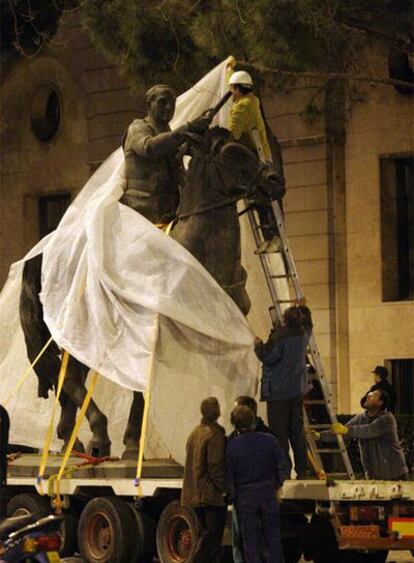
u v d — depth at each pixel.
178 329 17.78
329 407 18.06
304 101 32.41
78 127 36.69
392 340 31.72
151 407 17.58
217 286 17.78
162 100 18.94
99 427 19.45
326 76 24.64
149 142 18.53
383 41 26.70
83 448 20.09
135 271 18.05
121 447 20.36
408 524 16.17
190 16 26.08
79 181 36.66
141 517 17.69
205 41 24.92
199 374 17.73
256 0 23.91
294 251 32.75
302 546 17.73
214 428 16.38
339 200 32.50
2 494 14.17
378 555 18.08
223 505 16.30
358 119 32.22
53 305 19.03
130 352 17.88
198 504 16.17
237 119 18.05
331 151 32.47
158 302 17.67
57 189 37.16
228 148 17.70
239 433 16.20
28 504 18.78
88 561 17.86
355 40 26.31
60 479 18.38
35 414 20.72
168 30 26.25
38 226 37.75
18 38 30.94
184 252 17.86
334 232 32.44
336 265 32.47
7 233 38.00
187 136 18.08
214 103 19.88
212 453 16.22
